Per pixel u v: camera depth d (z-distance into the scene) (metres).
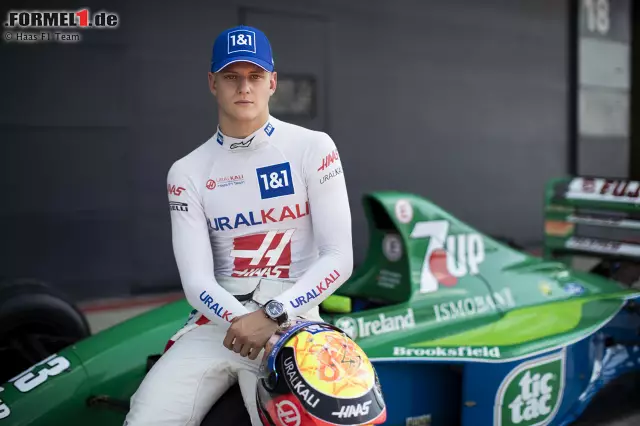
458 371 3.44
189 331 2.38
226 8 7.33
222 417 2.28
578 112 10.20
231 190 2.33
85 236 6.82
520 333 3.46
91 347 3.31
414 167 8.72
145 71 6.98
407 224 3.52
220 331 2.32
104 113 6.82
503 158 9.52
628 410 4.39
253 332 2.08
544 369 3.53
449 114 8.95
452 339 3.32
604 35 10.45
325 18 7.91
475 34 9.09
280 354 1.97
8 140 6.41
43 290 3.91
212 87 2.34
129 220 7.02
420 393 3.34
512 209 9.65
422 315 3.39
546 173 9.99
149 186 7.09
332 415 1.86
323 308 3.20
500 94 9.41
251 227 2.34
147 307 6.71
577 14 10.08
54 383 3.08
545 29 9.80
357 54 8.17
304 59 7.82
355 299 3.75
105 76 6.80
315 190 2.29
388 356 3.10
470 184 9.23
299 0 7.73
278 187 2.31
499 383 3.36
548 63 9.88
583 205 4.52
